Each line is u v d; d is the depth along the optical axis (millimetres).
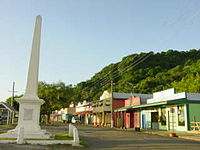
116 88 66562
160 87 61312
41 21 15891
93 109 56438
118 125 39469
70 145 12086
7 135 13164
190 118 25094
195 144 14211
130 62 51781
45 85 44531
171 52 76375
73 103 82125
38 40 15469
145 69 70188
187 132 23938
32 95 14422
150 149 11461
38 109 14273
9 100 78875
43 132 14039
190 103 25141
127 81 66250
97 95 70750
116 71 59469
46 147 11070
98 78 73375
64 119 72438
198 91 52406
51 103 42719
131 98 40000
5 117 41562
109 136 19422
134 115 38281
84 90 79562
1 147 10430
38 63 15250
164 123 29453
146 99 36906
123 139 16781
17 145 11148
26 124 13859
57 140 12531
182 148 12008
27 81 14672
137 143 14164
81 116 72062
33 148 10562
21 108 14047
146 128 33000
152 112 32750
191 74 61688
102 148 11773
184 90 55750
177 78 64625
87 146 12328
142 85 62531
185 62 70438
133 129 33281
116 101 46094
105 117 50062
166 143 14352
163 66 70438
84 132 24422
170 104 25922
